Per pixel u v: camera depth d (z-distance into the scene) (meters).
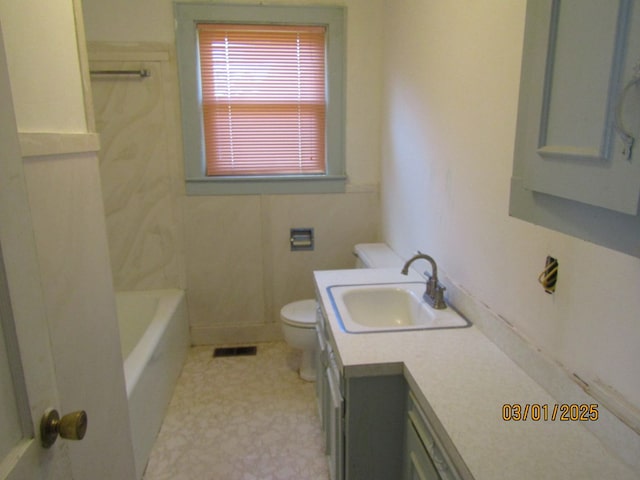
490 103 1.47
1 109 0.68
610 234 0.64
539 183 0.78
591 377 1.05
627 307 0.94
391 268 2.33
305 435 2.23
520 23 1.28
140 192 2.93
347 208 3.11
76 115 1.17
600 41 0.62
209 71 2.85
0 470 0.64
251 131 2.96
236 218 3.04
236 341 3.24
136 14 2.69
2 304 0.68
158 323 2.52
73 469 1.05
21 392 0.71
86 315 1.15
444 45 1.84
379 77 2.95
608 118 0.61
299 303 2.83
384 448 1.41
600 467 0.91
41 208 0.96
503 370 1.29
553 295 1.18
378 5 2.85
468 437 0.99
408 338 1.50
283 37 2.86
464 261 1.72
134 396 1.89
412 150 2.32
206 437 2.23
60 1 1.09
